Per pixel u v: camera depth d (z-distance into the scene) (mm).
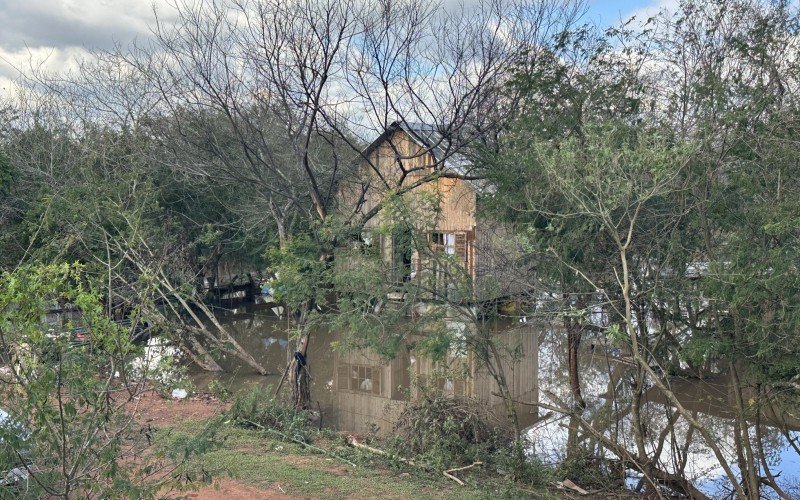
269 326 25703
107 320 5066
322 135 15414
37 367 4801
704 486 10867
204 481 5723
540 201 10602
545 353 17422
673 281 9617
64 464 4914
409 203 11484
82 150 19922
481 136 13891
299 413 13000
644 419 12258
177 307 17750
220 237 23828
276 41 14289
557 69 11859
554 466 11320
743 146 9125
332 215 13688
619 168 8227
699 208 9242
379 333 11570
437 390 12172
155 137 17828
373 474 9836
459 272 11359
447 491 9312
